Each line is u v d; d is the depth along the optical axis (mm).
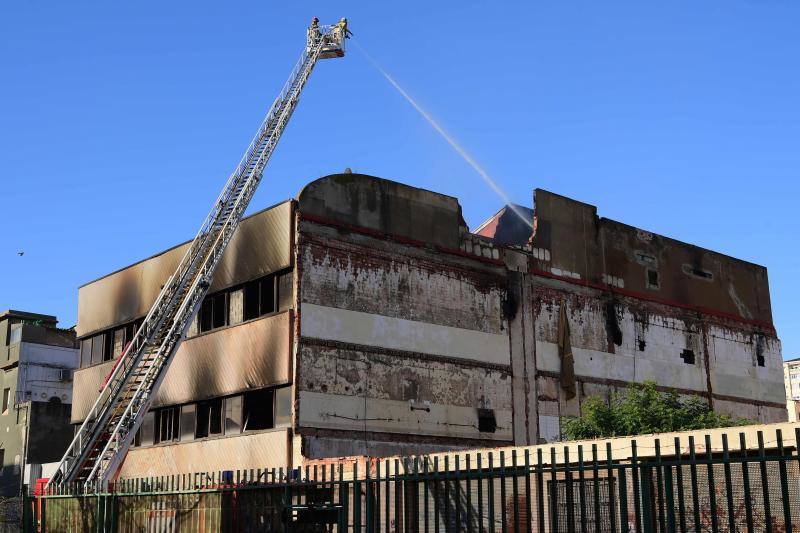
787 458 7129
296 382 26797
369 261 29469
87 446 24688
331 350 27766
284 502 10922
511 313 33062
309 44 34625
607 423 29812
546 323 34062
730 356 40938
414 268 30625
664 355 37875
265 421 27953
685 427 29266
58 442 47094
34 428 46344
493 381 31719
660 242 39688
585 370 34625
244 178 31188
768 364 42875
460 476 9352
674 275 39750
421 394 29594
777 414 42344
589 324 35469
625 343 36500
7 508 25719
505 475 8891
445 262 31594
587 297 35812
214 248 29016
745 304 42781
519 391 32344
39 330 50406
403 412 28953
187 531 12242
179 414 31484
